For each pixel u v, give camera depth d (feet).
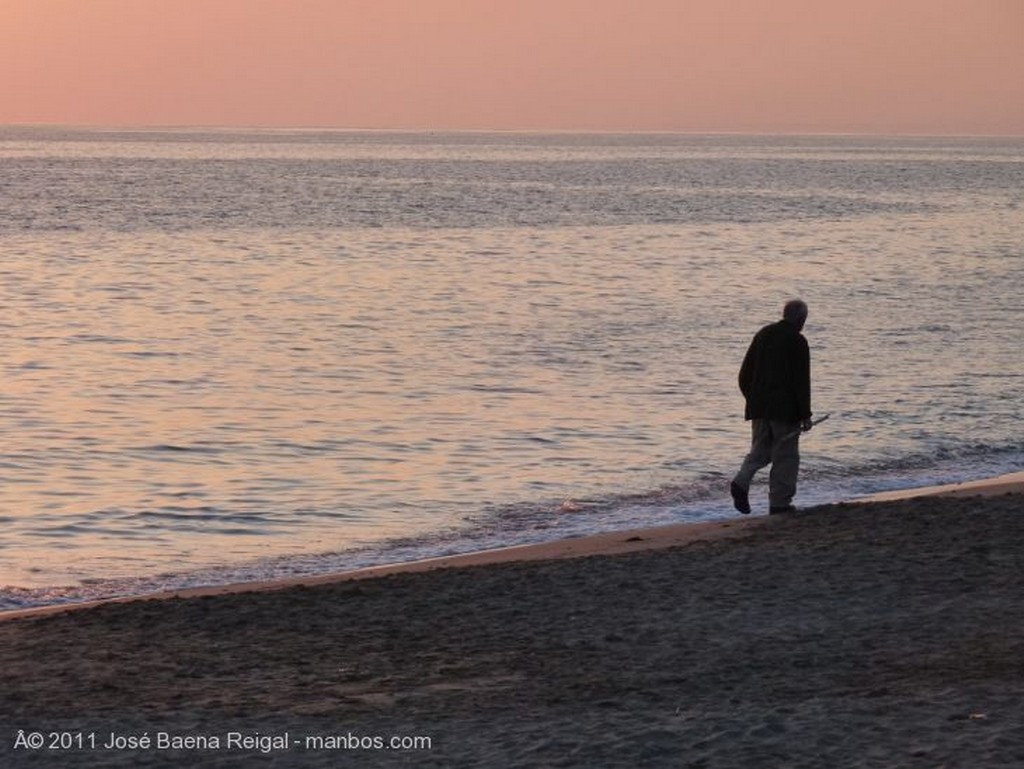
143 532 120.37
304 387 202.69
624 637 74.64
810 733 55.98
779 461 111.45
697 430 168.45
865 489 133.18
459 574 91.45
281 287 356.38
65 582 103.19
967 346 247.50
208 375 213.46
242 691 66.49
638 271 415.85
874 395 192.44
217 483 140.46
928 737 54.75
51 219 603.67
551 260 451.12
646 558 93.50
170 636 77.82
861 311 309.01
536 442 161.48
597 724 58.85
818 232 605.31
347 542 116.26
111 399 190.60
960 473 141.49
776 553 92.84
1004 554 89.15
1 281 353.10
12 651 75.00
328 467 148.15
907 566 87.10
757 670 67.51
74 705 64.08
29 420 174.09
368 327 276.21
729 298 340.18
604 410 182.70
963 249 519.60
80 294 327.88
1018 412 179.11
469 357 234.38
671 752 54.75
